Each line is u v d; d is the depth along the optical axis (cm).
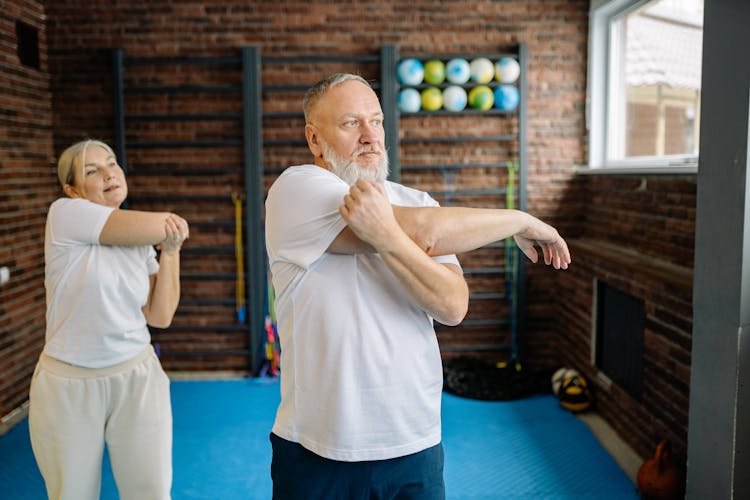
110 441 202
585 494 304
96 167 205
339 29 476
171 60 473
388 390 129
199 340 503
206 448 358
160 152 490
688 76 367
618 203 417
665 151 399
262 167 487
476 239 126
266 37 477
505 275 497
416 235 124
